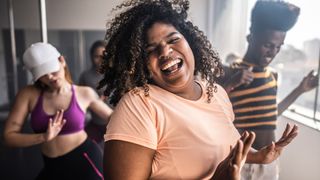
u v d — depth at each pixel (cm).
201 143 68
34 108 137
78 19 281
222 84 115
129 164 64
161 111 67
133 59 70
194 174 68
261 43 114
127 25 73
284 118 116
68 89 142
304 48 120
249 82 113
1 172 246
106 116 151
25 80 292
